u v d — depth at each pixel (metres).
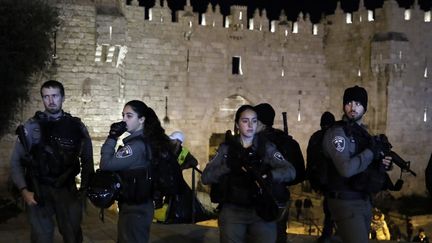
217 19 42.06
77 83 27.77
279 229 10.34
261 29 43.47
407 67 42.69
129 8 39.28
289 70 44.62
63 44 27.16
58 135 8.20
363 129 7.96
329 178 7.93
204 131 42.00
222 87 42.41
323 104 45.88
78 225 8.62
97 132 28.55
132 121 7.78
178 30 40.84
